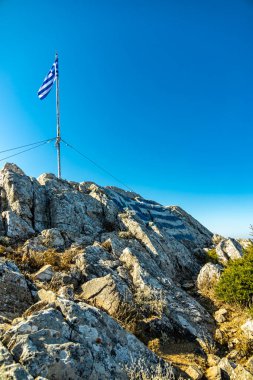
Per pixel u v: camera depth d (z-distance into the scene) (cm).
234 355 1090
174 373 875
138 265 1562
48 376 620
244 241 2630
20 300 1043
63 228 2061
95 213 2412
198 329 1237
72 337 748
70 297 1072
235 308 1476
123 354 814
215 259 2297
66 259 1533
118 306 1163
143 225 2444
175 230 2986
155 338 1121
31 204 2122
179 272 2144
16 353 646
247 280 1475
